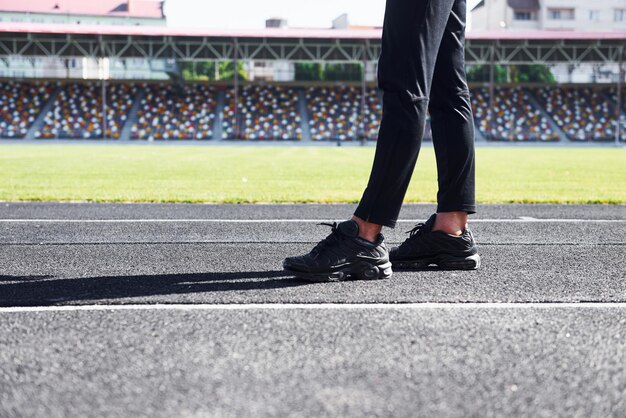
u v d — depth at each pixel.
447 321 1.42
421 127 1.91
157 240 2.87
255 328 1.35
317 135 29.62
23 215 3.94
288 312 1.50
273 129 29.78
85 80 31.45
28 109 29.64
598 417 0.88
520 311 1.52
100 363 1.12
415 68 1.88
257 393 0.97
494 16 47.66
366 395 0.96
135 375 1.06
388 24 1.88
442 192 2.13
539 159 15.32
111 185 6.90
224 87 32.22
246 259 2.35
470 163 2.10
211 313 1.49
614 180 8.38
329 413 0.89
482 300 1.64
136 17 47.41
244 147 23.31
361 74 32.81
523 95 32.16
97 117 29.66
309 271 1.87
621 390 0.99
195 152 18.06
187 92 31.61
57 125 28.92
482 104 31.53
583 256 2.42
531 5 46.81
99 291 1.74
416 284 1.87
